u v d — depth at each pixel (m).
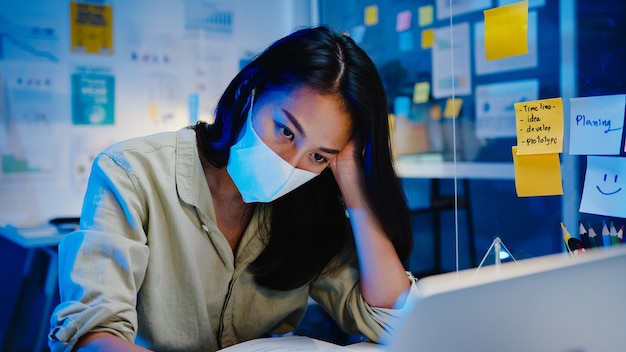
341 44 0.95
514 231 1.42
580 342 0.61
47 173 2.85
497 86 1.80
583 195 1.20
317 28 0.97
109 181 0.95
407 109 2.98
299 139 0.94
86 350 0.82
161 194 0.99
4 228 2.61
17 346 2.70
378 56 3.11
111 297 0.87
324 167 1.01
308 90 0.91
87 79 2.91
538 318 0.57
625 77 1.15
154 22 3.04
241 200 1.07
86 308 0.85
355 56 0.95
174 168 1.01
